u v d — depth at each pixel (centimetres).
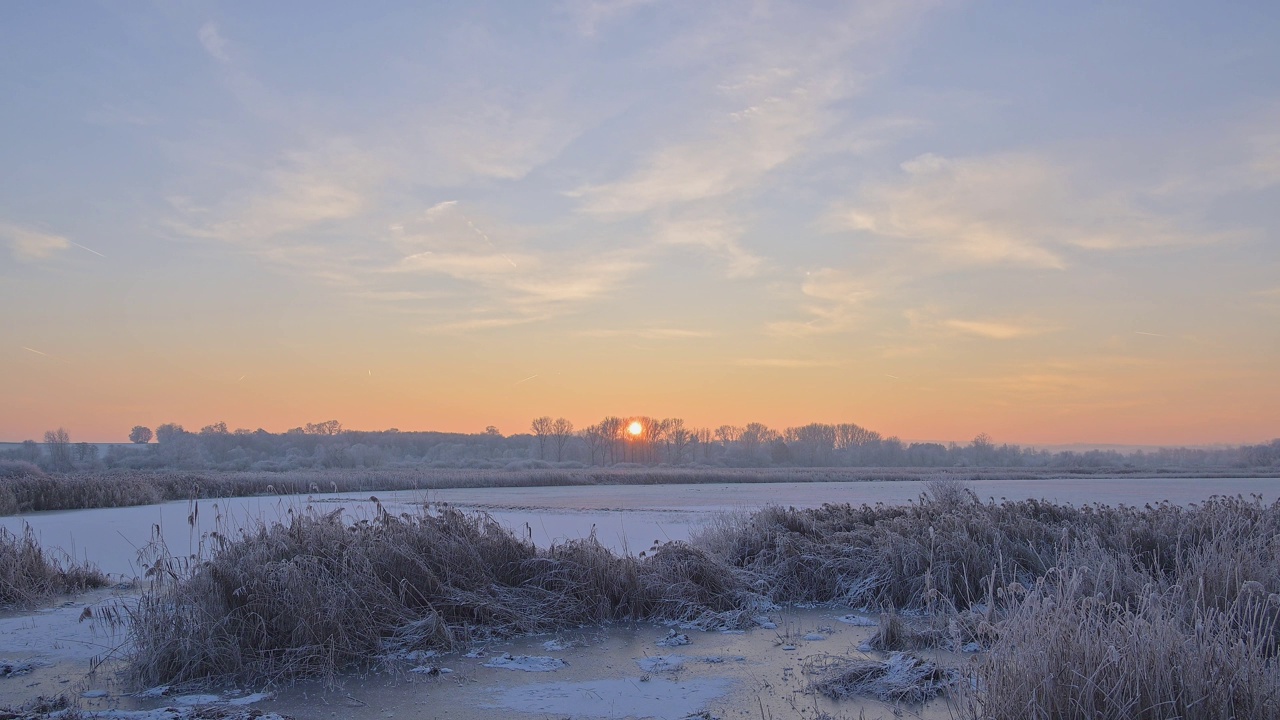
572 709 695
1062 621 579
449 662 862
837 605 1177
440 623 930
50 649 907
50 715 640
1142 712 516
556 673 815
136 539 2061
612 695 734
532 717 674
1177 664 541
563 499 4009
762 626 1041
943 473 8512
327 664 808
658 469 10225
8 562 1198
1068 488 4884
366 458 9275
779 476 7812
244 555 919
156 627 812
